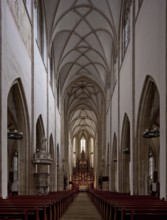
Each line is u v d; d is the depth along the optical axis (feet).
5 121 39.45
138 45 56.75
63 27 92.17
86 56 112.98
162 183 38.34
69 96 151.53
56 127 109.60
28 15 57.00
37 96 66.80
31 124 59.67
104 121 129.18
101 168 144.05
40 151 60.59
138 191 56.49
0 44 37.27
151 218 21.12
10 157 98.12
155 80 43.32
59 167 120.67
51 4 78.43
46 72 82.89
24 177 56.03
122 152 78.48
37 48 67.46
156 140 103.35
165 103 37.32
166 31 37.24
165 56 37.50
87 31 96.27
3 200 30.27
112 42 97.04
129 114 65.46
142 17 53.16
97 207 59.21
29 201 29.40
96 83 127.24
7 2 40.96
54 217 34.22
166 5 37.35
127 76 69.05
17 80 49.14
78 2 82.23
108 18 84.33
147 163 56.65
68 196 67.31
